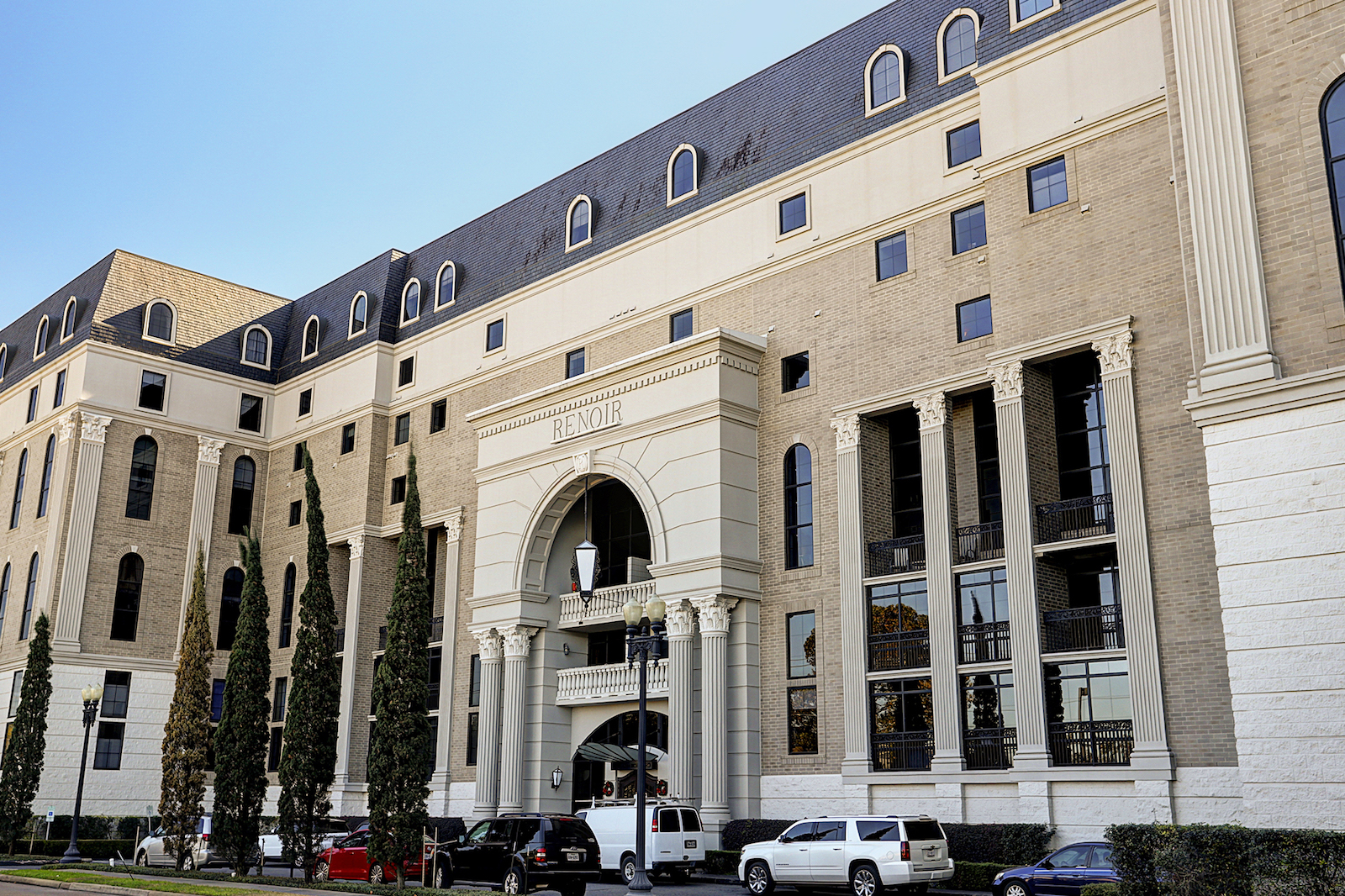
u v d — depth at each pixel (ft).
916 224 103.40
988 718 89.35
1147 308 84.69
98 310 165.99
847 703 97.14
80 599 154.51
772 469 108.58
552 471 122.21
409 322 158.71
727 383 108.58
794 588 104.22
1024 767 84.07
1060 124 92.07
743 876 83.82
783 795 100.32
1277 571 59.98
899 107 107.76
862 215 107.55
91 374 161.99
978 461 98.63
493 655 124.16
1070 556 88.94
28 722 132.67
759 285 114.83
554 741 120.78
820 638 101.24
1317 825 56.29
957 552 94.53
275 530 169.37
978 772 87.25
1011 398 90.63
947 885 82.28
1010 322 92.12
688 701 104.94
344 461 158.40
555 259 139.23
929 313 100.17
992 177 95.81
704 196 123.03
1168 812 76.38
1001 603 90.99
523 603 121.49
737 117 124.26
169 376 168.55
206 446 169.78
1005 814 85.87
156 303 171.53
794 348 109.91
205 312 177.37
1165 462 81.66
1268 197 64.54
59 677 151.12
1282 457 61.00
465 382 146.10
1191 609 78.43
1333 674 57.16
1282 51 65.51
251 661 101.76
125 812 152.87
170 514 164.96
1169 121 69.82
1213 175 66.59
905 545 98.78
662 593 107.96
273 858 127.54
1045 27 95.25
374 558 151.02
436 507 144.15
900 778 91.97
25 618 161.48
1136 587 80.84
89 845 135.74
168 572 163.12
